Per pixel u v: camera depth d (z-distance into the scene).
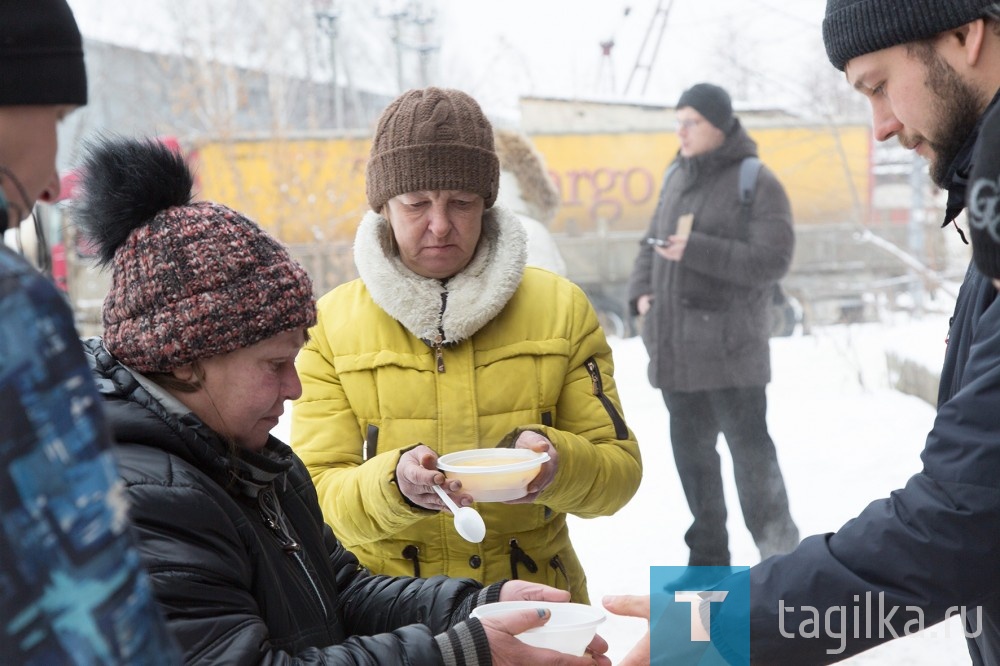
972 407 1.48
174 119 16.36
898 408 7.21
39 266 1.16
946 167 1.68
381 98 19.62
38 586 0.84
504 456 2.12
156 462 1.41
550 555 2.39
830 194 12.14
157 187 1.50
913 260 9.63
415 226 2.29
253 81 16.67
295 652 1.54
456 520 1.95
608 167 12.95
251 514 1.59
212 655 1.34
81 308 10.45
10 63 1.01
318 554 1.79
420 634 1.50
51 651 0.84
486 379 2.35
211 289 1.46
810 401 7.57
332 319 2.46
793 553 1.63
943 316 10.17
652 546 4.84
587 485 2.25
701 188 4.35
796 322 11.95
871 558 1.55
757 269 4.21
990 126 1.26
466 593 1.85
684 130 4.39
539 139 13.02
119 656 0.87
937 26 1.59
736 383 4.27
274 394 1.53
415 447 2.13
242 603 1.42
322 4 17.81
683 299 4.32
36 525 0.84
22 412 0.84
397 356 2.35
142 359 1.46
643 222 12.96
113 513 0.88
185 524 1.39
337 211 13.37
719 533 4.34
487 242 2.38
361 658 1.45
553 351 2.38
